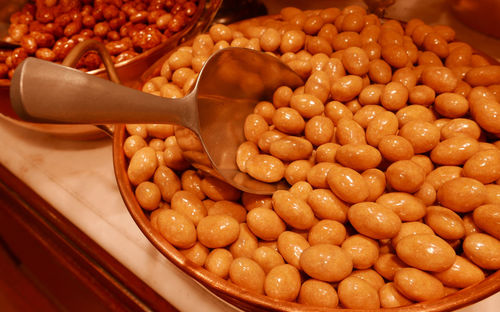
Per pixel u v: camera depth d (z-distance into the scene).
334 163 0.30
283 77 0.34
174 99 0.25
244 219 0.30
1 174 0.43
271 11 0.51
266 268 0.27
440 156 0.30
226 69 0.30
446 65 0.36
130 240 0.33
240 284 0.26
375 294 0.25
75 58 0.30
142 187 0.30
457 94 0.32
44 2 0.49
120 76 0.38
